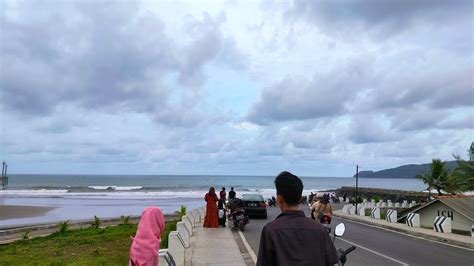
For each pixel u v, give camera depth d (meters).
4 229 30.27
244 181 191.75
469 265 12.33
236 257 12.59
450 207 24.95
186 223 17.19
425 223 27.56
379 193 85.56
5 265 13.48
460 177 38.41
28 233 25.45
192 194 92.62
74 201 68.81
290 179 4.00
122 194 90.31
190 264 11.49
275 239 3.75
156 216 6.03
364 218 29.45
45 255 16.11
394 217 26.09
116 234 22.56
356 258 13.24
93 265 12.34
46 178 196.75
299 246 3.71
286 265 3.65
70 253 16.52
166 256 7.31
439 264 12.41
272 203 50.75
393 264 12.29
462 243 16.80
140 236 5.90
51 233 26.17
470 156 37.84
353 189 96.31
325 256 3.77
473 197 26.77
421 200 71.31
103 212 50.19
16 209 52.41
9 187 111.19
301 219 3.88
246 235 18.48
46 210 52.09
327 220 13.56
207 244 15.23
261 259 3.81
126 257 13.49
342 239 18.06
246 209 27.78
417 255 14.06
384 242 17.36
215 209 21.19
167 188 116.25
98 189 108.25
